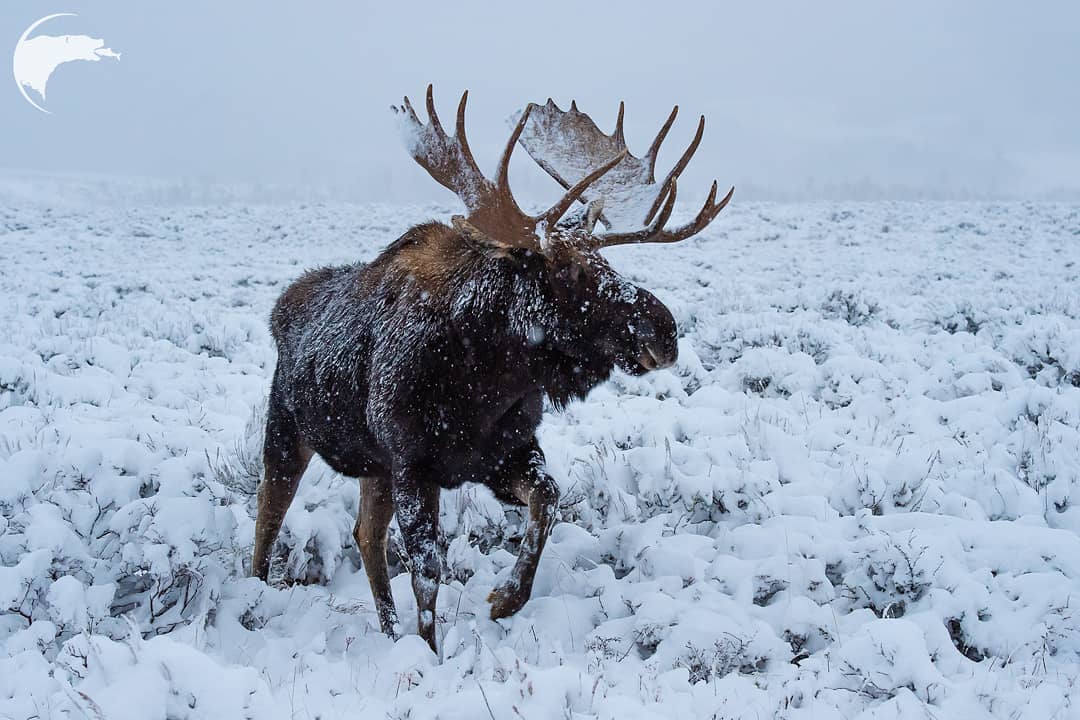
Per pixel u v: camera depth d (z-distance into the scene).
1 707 3.45
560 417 7.86
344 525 5.80
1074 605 4.38
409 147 4.85
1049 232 22.39
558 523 5.69
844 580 4.83
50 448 5.68
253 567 5.51
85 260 19.14
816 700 3.80
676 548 5.27
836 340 9.72
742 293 14.41
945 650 4.15
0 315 12.40
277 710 3.47
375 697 3.97
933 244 21.06
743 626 4.43
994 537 5.08
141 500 5.07
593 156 5.56
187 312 12.56
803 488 6.02
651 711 3.48
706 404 8.07
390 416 4.68
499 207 4.61
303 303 5.80
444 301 4.70
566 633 4.66
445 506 5.83
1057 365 8.90
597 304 4.55
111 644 3.37
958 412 7.54
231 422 7.66
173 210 28.84
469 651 4.11
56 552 4.69
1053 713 3.56
